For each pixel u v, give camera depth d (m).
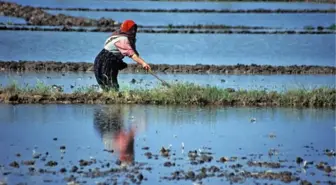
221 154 27.00
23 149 27.06
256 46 64.12
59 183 23.11
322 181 23.89
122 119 32.44
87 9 98.62
